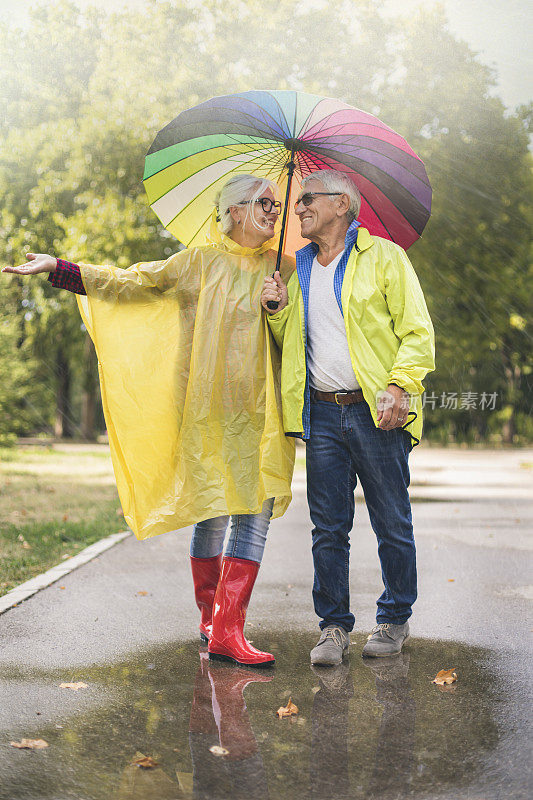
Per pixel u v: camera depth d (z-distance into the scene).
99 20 14.80
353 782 2.44
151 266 3.69
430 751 2.66
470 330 18.75
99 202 15.41
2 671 3.48
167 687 3.29
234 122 3.62
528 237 16.72
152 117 14.73
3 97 15.24
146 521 3.70
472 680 3.39
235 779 2.46
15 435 18.44
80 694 3.20
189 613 4.54
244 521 3.71
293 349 3.66
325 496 3.68
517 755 2.62
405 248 3.95
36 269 3.51
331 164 3.81
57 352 31.94
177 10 14.25
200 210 4.02
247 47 14.02
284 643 3.96
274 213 3.71
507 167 15.86
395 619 3.77
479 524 8.80
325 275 3.65
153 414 3.71
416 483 14.86
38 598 4.87
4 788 2.38
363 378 3.54
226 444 3.68
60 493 11.41
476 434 39.78
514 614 4.56
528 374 34.97
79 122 15.27
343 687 3.29
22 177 15.98
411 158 3.56
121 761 2.58
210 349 3.68
